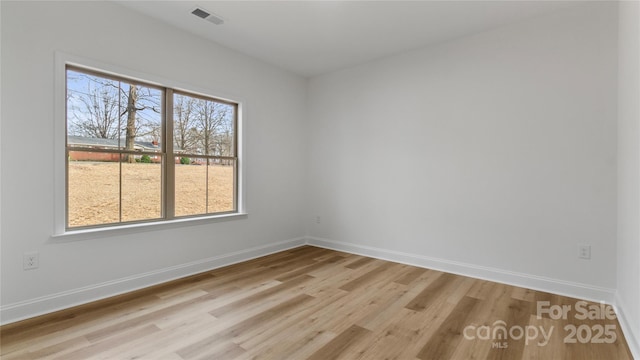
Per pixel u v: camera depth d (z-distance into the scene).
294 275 3.49
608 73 2.75
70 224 2.70
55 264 2.55
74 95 2.72
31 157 2.43
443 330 2.27
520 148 3.18
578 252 2.88
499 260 3.30
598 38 2.79
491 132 3.35
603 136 2.77
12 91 2.34
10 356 1.90
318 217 4.91
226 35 3.55
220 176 3.90
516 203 3.21
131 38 3.00
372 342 2.11
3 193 2.31
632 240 2.13
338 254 4.42
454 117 3.60
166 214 3.34
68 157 2.68
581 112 2.87
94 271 2.76
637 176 2.00
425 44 3.74
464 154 3.53
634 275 2.05
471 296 2.90
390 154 4.12
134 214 3.11
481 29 3.35
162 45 3.23
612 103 2.73
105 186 2.91
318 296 2.89
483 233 3.40
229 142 4.00
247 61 4.10
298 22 3.25
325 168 4.83
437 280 3.35
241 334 2.20
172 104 3.39
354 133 4.49
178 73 3.37
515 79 3.21
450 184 3.63
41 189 2.48
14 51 2.35
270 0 2.84
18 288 2.37
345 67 4.54
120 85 3.01
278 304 2.71
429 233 3.79
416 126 3.89
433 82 3.75
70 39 2.62
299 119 4.91
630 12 2.23
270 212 4.46
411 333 2.23
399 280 3.34
